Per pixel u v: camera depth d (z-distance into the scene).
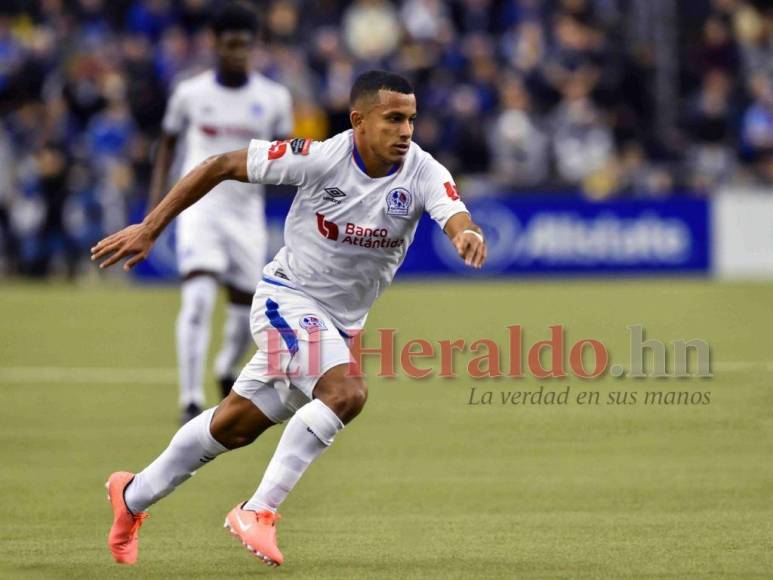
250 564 21.12
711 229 70.50
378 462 29.20
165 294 64.19
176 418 34.72
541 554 21.56
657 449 30.25
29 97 73.81
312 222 20.97
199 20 77.62
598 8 85.88
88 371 42.72
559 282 69.06
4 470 28.55
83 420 34.44
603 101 77.62
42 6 81.06
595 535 22.78
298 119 70.62
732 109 77.94
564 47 79.69
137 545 21.98
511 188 71.69
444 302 59.69
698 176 75.50
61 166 69.25
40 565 21.08
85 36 79.06
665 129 80.88
